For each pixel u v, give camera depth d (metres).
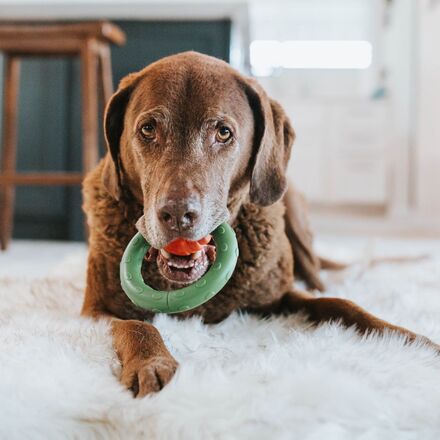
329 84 7.95
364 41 7.88
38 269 2.64
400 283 2.03
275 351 1.13
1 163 4.11
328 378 0.97
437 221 5.71
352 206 7.03
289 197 1.95
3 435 0.87
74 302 1.68
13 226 4.13
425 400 0.97
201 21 3.76
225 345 1.24
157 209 1.17
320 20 7.91
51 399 0.94
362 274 2.21
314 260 1.97
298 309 1.52
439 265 2.49
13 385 0.96
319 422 0.89
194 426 0.88
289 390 0.95
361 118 6.83
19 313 1.44
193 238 1.17
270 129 1.45
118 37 3.05
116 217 1.43
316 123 6.92
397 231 5.08
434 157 5.77
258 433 0.87
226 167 1.31
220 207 1.27
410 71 5.79
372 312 1.52
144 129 1.29
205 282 1.24
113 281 1.41
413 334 1.25
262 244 1.45
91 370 1.05
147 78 1.37
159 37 3.80
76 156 4.06
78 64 3.99
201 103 1.29
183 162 1.23
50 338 1.19
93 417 0.93
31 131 4.08
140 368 1.04
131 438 0.91
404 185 5.96
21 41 2.96
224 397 0.93
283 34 7.98
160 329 1.30
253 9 7.93
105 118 1.41
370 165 6.87
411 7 5.75
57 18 3.82
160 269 1.26
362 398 0.93
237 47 4.18
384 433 0.90
